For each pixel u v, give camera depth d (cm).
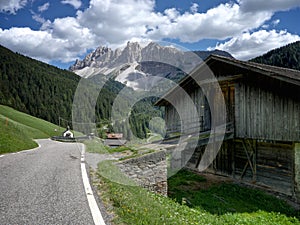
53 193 483
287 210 859
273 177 1044
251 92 1109
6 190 501
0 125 1834
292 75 930
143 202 470
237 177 1216
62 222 346
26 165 815
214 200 912
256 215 797
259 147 1115
